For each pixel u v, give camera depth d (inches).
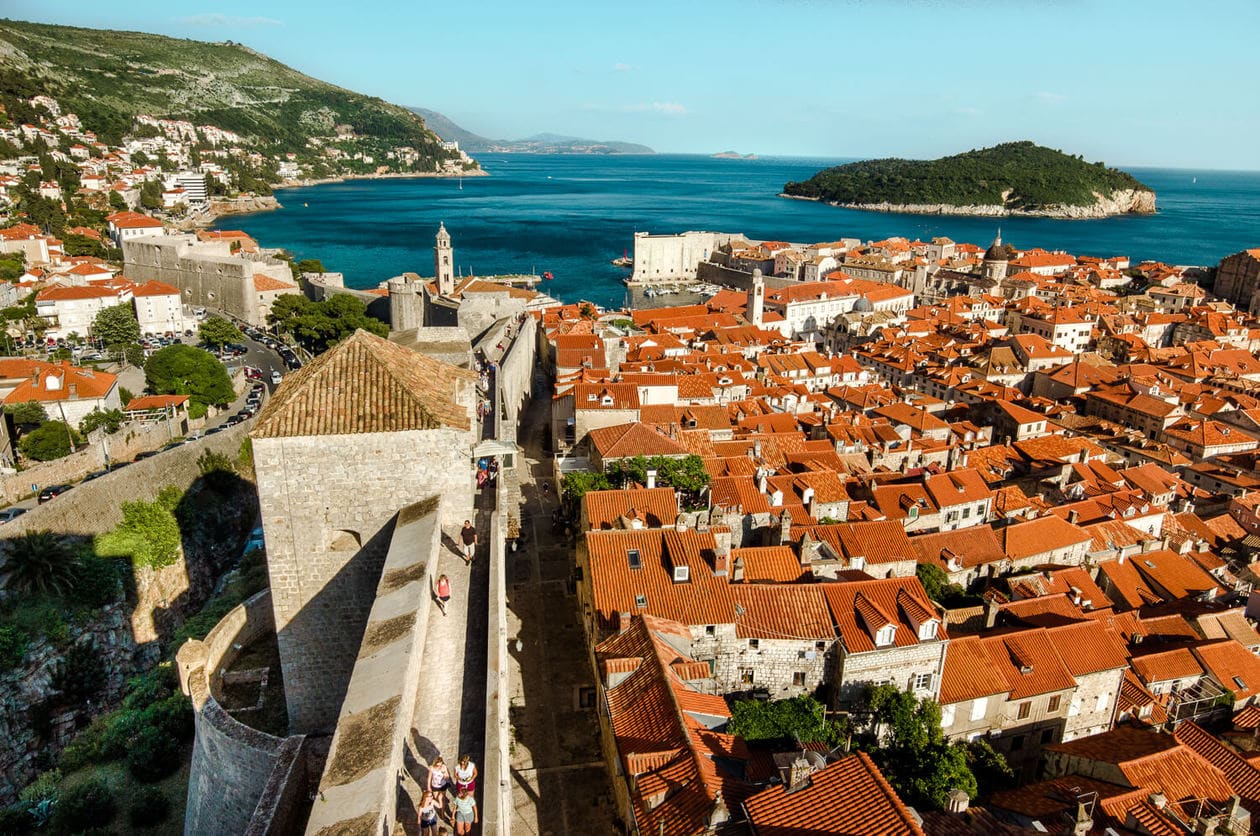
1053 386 6875.0
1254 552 3757.4
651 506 2436.0
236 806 1430.9
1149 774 1886.1
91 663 2859.3
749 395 5132.9
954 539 3181.6
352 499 1560.0
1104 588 3314.5
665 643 1844.2
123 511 3255.4
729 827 1337.4
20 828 2114.9
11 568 2773.1
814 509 3191.4
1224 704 2541.8
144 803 2078.0
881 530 2856.8
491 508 1899.6
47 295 6737.2
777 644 2058.3
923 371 7062.0
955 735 2239.2
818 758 1530.5
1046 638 2417.6
